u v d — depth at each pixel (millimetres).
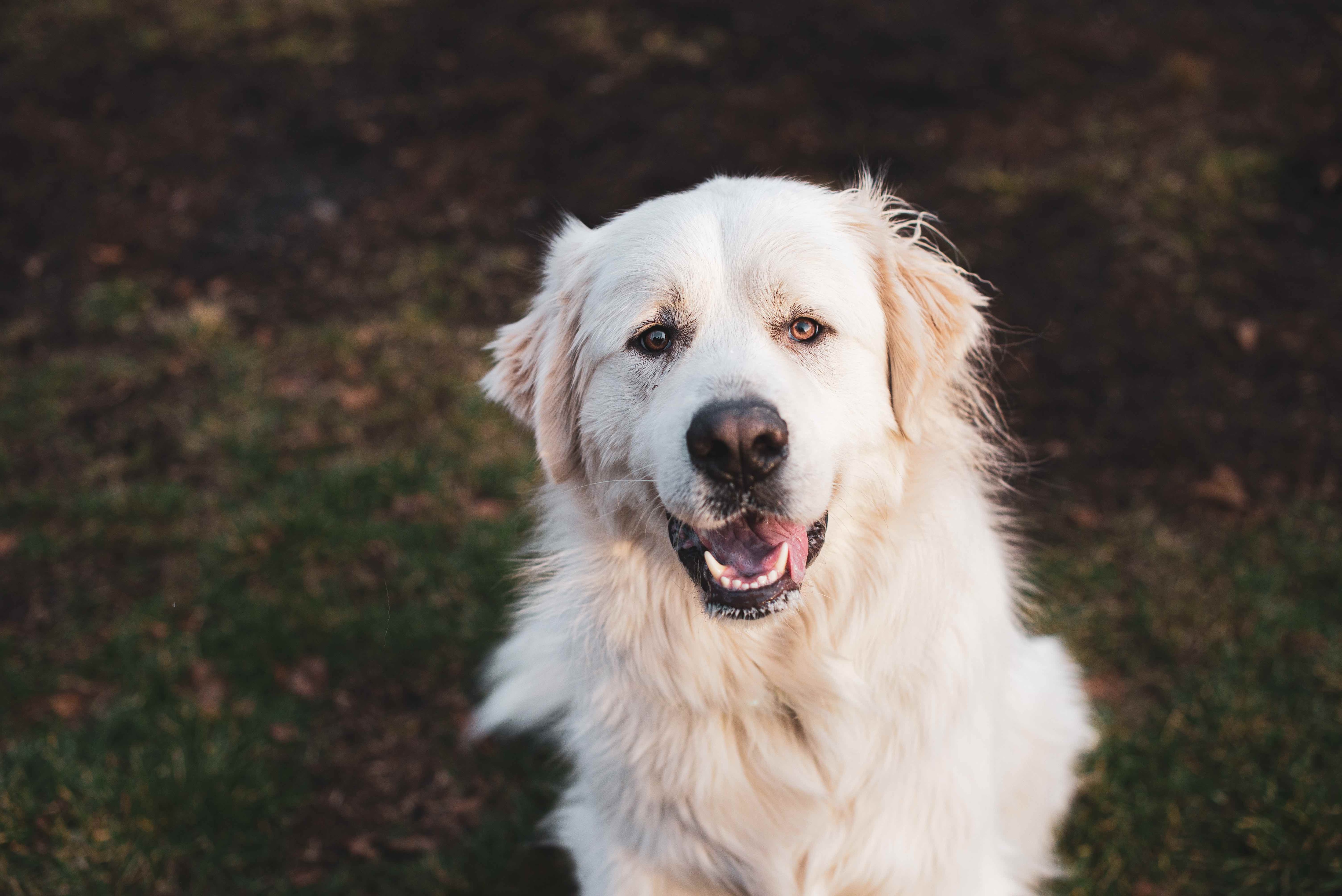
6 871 3010
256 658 3812
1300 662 3570
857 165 6906
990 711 2539
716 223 2369
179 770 3262
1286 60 7719
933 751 2424
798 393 2150
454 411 5227
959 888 2533
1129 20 8445
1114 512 4430
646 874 2584
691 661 2418
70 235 6785
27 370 5586
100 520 4496
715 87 7879
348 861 3156
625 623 2453
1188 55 7859
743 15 8758
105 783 3232
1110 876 2963
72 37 9102
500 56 8523
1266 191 6352
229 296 6258
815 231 2389
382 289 6301
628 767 2484
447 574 4223
